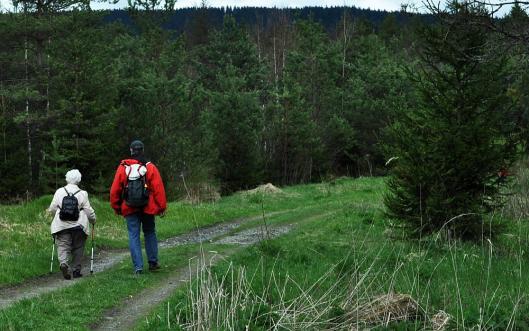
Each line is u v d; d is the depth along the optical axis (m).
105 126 28.03
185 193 29.33
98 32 33.84
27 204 17.44
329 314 6.11
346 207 20.44
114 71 29.75
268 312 6.06
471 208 11.64
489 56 10.03
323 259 10.40
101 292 8.69
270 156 41.69
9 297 8.83
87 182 28.69
